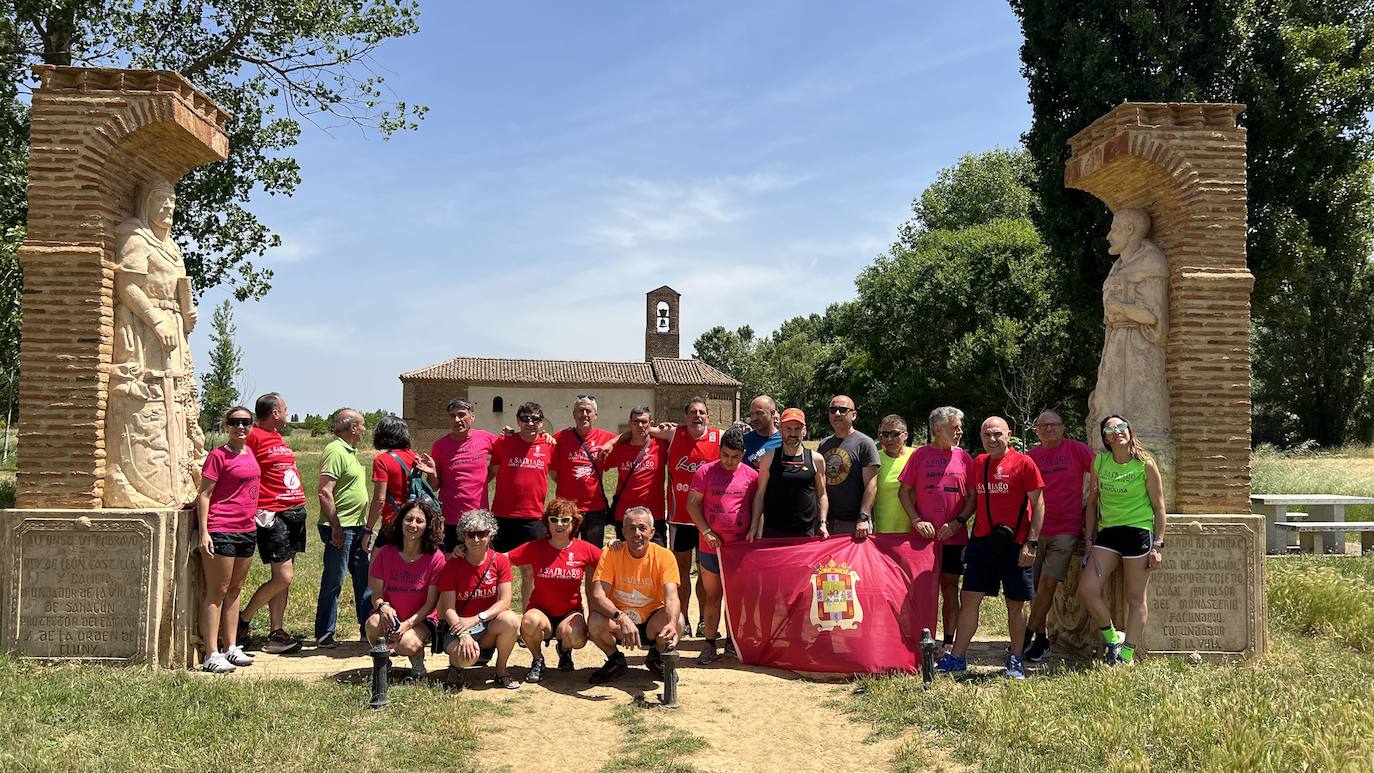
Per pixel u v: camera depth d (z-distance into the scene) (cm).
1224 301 811
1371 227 2144
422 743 588
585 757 583
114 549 743
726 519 828
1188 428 807
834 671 764
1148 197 874
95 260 759
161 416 789
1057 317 3009
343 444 912
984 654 843
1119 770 520
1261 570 787
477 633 721
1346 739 534
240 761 539
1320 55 1938
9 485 2002
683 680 752
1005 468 746
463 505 868
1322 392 3959
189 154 853
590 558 775
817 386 5331
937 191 4897
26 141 1689
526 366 5022
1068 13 2119
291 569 861
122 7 1780
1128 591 758
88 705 629
